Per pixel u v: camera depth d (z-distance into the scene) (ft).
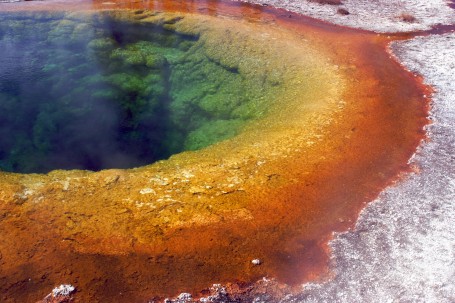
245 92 62.64
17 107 65.77
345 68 61.11
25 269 29.27
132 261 30.19
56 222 33.30
